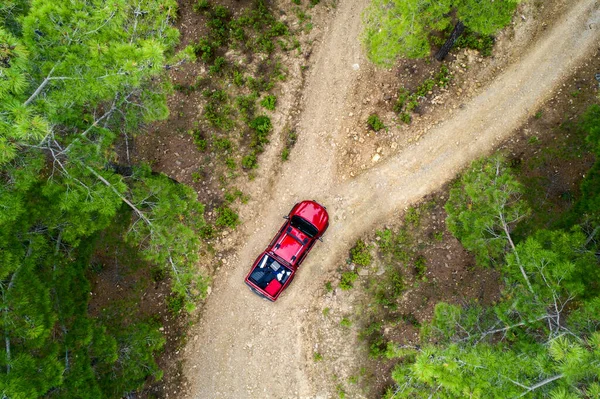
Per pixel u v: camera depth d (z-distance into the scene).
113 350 10.61
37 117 7.06
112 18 8.66
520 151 15.66
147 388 14.93
